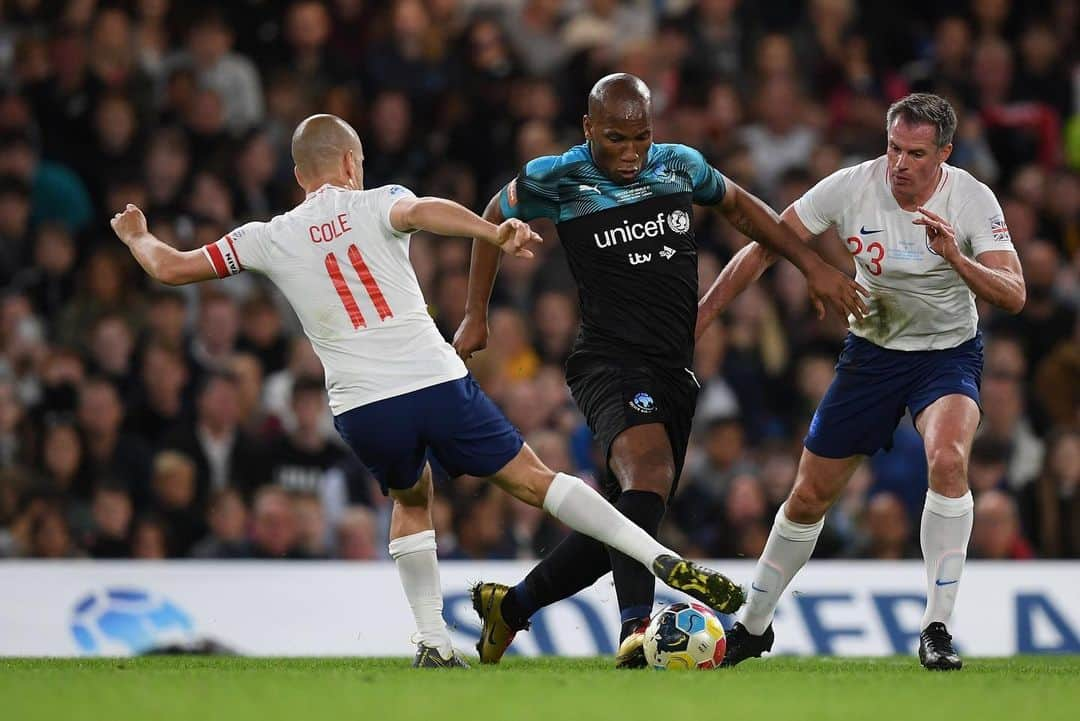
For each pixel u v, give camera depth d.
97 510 36.28
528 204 22.70
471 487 36.53
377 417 20.16
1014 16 53.16
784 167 48.41
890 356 22.53
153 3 47.78
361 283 20.25
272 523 36.22
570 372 23.06
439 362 20.31
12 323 41.34
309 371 40.91
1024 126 49.91
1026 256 45.22
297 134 21.22
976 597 32.69
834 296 22.41
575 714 15.20
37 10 47.47
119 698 16.48
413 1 47.62
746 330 43.12
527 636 31.03
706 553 38.06
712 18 50.66
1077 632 32.56
